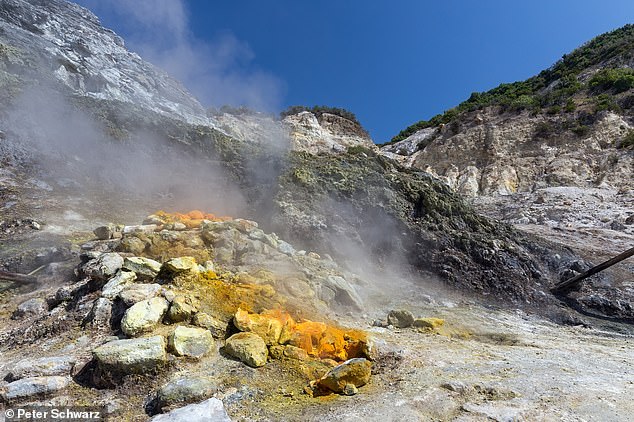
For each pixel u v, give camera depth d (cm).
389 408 377
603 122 2825
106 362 411
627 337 788
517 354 571
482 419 356
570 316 913
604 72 3488
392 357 507
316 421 358
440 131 3669
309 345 507
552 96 3422
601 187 2333
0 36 1753
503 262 1066
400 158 3500
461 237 1122
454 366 489
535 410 373
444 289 995
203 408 352
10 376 421
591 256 1312
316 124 3178
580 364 540
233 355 462
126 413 375
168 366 429
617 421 356
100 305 526
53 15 2405
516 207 2161
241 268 723
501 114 3419
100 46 2466
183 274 600
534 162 2806
